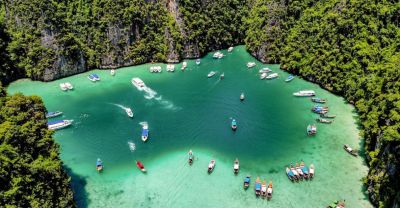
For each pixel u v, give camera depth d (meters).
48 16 123.62
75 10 134.38
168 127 97.62
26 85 122.38
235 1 153.62
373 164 72.38
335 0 124.25
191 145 90.31
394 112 68.88
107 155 87.12
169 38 137.50
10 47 123.62
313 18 129.12
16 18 126.75
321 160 84.12
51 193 62.50
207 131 95.88
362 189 74.94
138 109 106.69
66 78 127.62
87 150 89.06
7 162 57.31
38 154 65.12
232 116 102.62
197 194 74.88
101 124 99.38
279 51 134.75
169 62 138.12
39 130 67.69
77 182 78.50
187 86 120.62
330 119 99.69
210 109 106.38
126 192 75.75
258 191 74.25
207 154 87.00
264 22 140.00
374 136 79.56
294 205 71.44
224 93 115.69
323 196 73.50
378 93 85.31
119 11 132.50
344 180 77.56
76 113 104.94
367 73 103.94
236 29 153.62
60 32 125.75
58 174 64.94
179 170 81.75
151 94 115.56
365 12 113.44
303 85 119.94
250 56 144.25
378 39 109.94
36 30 124.44
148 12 137.38
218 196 74.19
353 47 109.88
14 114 65.94
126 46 135.00
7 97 69.56
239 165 83.19
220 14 148.50
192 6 141.25
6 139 60.56
